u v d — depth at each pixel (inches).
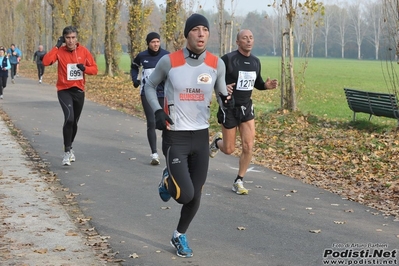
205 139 233.6
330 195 341.7
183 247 234.4
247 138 335.3
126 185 357.1
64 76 396.2
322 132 582.9
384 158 454.3
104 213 296.8
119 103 903.1
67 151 409.4
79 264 222.7
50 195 327.6
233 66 326.6
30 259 227.0
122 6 1595.7
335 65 3412.9
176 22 1134.4
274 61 3855.8
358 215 297.7
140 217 290.2
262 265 225.0
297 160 455.8
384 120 733.3
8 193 329.7
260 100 1088.2
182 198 226.5
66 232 262.5
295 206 314.7
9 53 1328.7
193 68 227.5
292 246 247.9
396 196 338.3
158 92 392.5
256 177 388.5
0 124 616.4
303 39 801.6
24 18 2773.1
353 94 633.0
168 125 228.8
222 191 346.9
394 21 564.7
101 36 2416.3
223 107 241.3
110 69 1605.6
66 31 389.4
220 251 241.3
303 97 1202.0
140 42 1349.7
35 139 522.9
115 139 534.6
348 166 432.5
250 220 286.8
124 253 237.8
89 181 366.3
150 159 441.7
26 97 944.9
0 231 261.4
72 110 399.9
